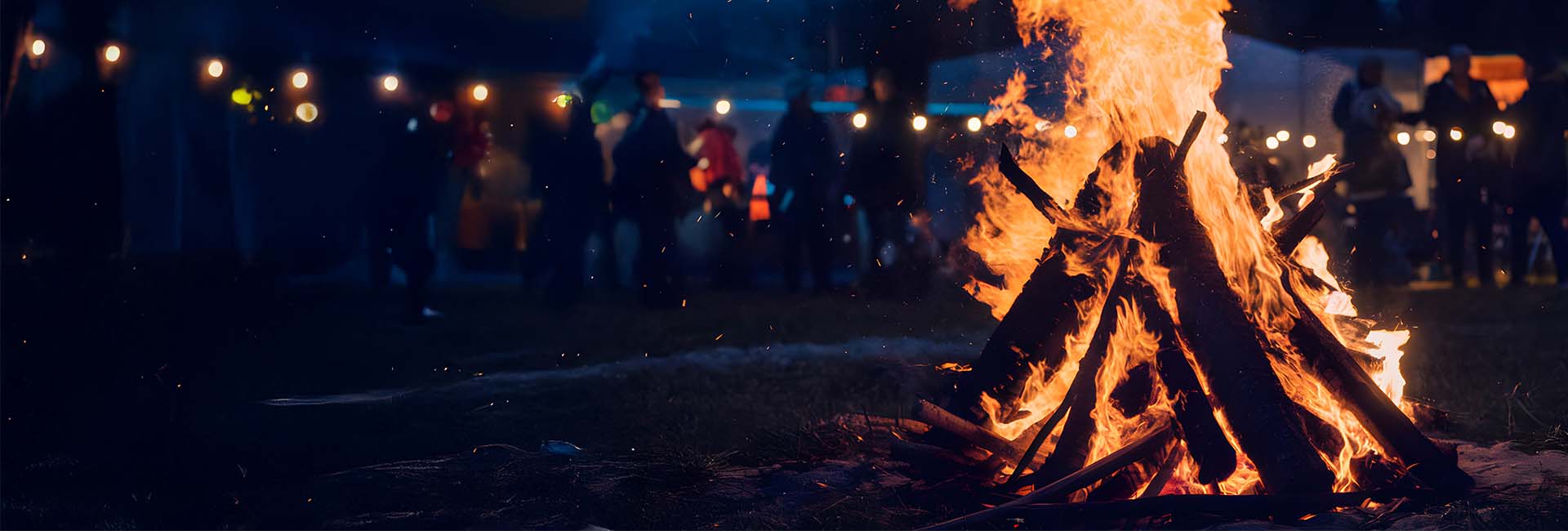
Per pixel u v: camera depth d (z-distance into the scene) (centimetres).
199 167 1490
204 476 508
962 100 1338
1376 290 1321
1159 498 391
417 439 579
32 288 1023
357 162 1523
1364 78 1362
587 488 472
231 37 1438
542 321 1148
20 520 441
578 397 696
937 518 411
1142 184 457
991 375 460
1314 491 394
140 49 1405
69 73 1308
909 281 1373
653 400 669
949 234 1375
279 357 859
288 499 463
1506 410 573
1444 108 1375
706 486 474
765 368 799
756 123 1842
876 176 1376
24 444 564
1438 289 1330
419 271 1114
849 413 593
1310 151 1391
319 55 1454
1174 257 438
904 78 1362
